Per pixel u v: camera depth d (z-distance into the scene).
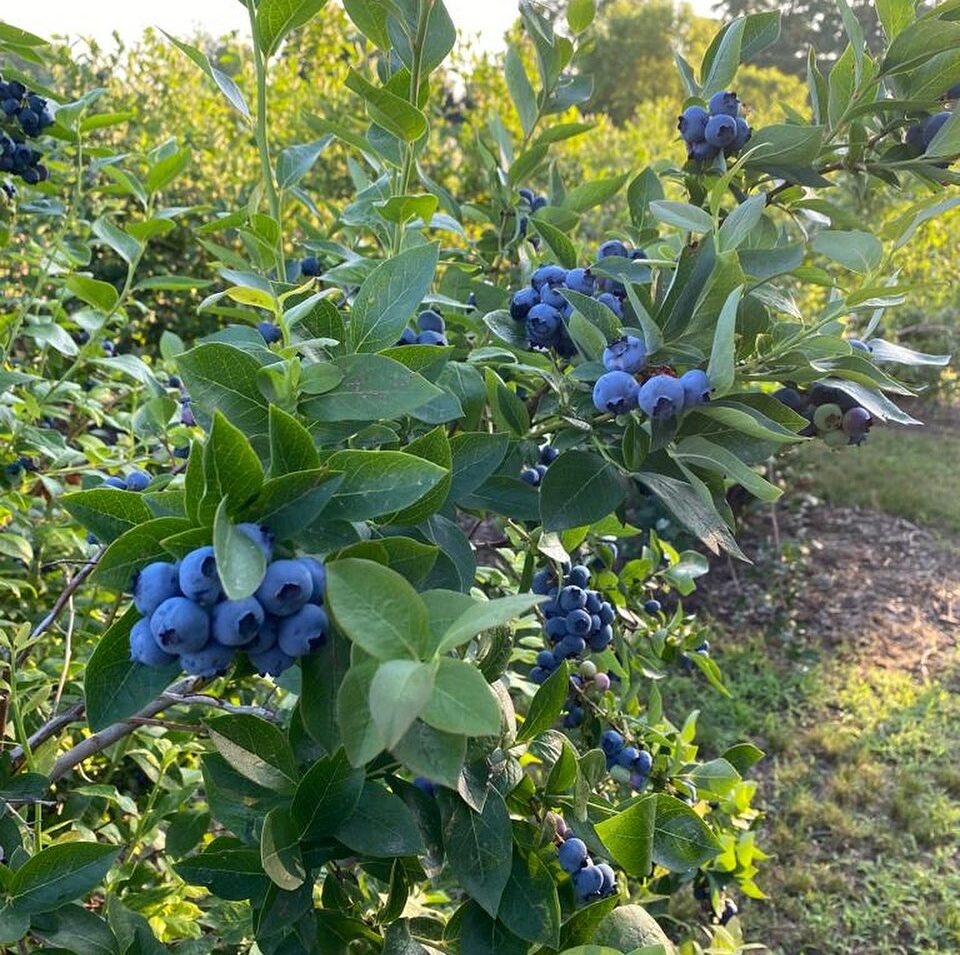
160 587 1.02
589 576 2.55
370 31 1.78
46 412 2.88
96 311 3.15
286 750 1.34
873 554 8.87
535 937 1.34
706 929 2.88
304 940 1.33
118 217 6.50
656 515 6.77
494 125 2.65
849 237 1.58
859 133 2.00
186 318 7.02
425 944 1.50
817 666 7.05
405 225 1.85
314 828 1.26
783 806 5.50
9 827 1.59
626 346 1.54
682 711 6.21
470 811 1.36
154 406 2.44
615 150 11.02
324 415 1.22
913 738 6.13
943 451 11.66
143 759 2.44
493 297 2.36
